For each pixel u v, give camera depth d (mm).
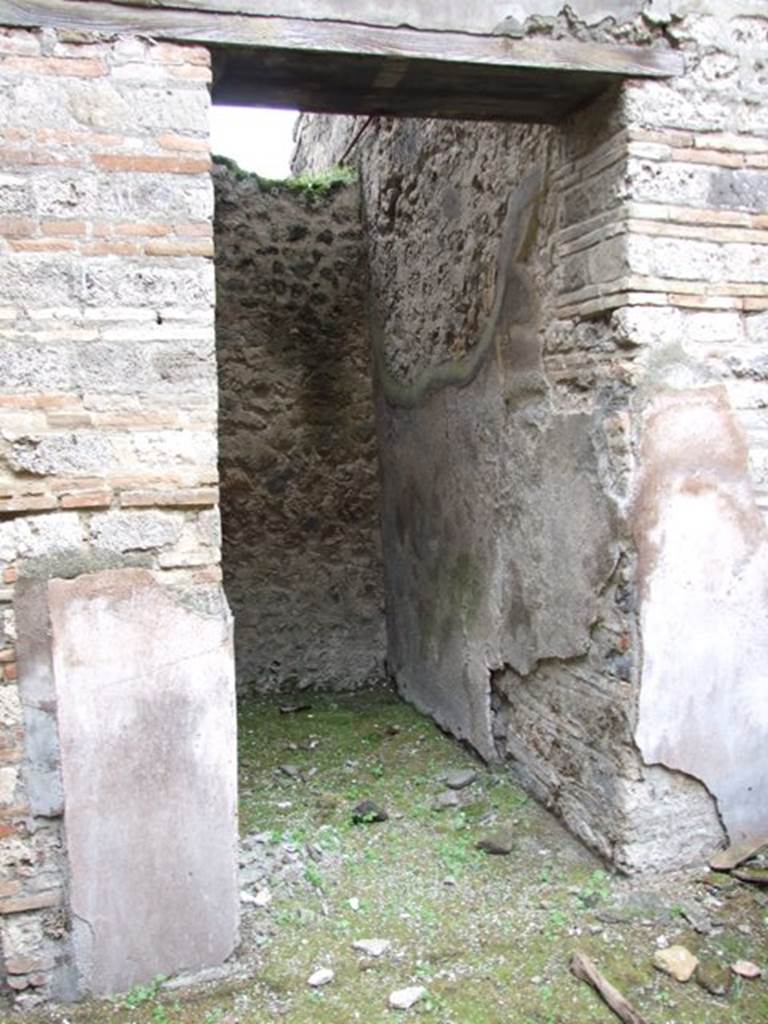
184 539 2633
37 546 2521
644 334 2988
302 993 2664
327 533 5449
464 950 2842
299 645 5449
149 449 2584
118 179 2518
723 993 2615
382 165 5070
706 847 3250
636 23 2902
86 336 2521
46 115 2459
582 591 3328
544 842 3479
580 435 3262
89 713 2582
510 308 3709
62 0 2443
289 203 5352
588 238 3148
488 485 4027
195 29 2549
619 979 2678
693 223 3012
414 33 2721
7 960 2605
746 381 3131
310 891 3184
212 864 2742
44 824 2594
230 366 5227
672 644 3109
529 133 3502
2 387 2469
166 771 2664
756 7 3029
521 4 2795
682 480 3076
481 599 4164
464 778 4059
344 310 5426
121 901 2666
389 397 5164
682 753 3164
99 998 2668
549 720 3660
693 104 2994
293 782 4152
